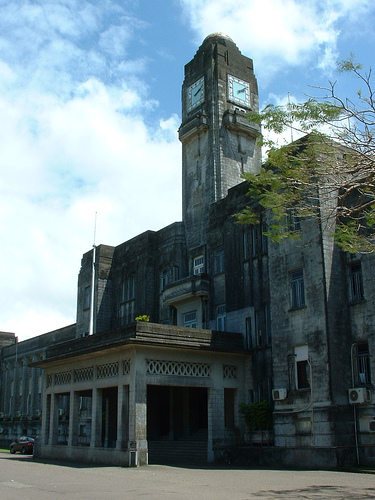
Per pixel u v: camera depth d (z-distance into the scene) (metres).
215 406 27.14
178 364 26.48
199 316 32.88
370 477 18.33
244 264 29.80
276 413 25.03
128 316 40.47
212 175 36.47
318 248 24.39
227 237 31.42
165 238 38.91
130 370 25.45
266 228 28.64
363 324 23.47
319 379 23.30
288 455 23.62
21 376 58.56
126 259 42.53
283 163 17.98
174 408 32.50
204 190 37.06
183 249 37.44
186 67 41.78
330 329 23.44
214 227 33.22
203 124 37.81
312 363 23.75
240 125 37.53
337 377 23.05
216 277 32.47
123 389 25.97
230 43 40.69
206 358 27.41
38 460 30.05
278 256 26.56
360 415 22.81
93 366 29.00
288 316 25.45
